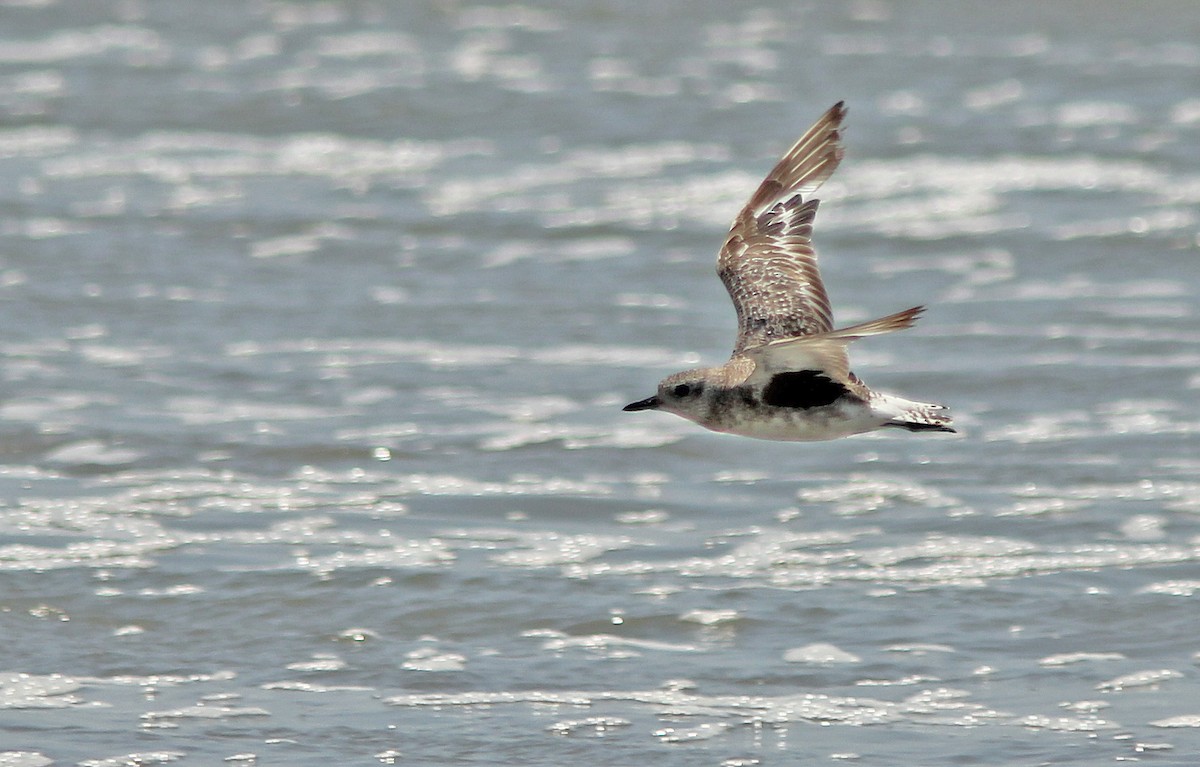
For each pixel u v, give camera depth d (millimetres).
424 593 12656
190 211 23766
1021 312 19703
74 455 15367
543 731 10656
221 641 11945
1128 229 22734
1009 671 11414
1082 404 16781
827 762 10219
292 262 21641
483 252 22125
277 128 28125
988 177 25234
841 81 30641
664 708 10953
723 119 28391
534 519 14148
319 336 18875
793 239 10125
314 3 37156
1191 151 26328
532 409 16734
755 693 11148
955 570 13031
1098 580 12773
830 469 15305
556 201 24297
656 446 15805
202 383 17344
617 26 34938
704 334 18984
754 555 13391
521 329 19172
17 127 27859
